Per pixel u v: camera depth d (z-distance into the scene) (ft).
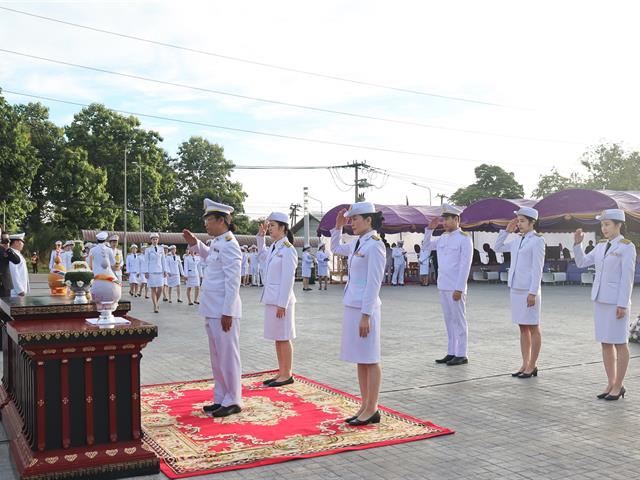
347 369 27.17
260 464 15.06
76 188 140.15
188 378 25.49
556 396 21.97
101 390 14.80
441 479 14.11
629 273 21.09
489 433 17.62
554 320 44.70
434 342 34.94
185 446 16.51
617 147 151.94
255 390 23.09
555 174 163.53
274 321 23.99
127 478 14.42
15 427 16.25
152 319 47.91
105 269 16.15
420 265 92.58
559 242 102.06
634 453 15.87
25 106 150.92
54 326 15.29
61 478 13.91
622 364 21.48
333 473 14.53
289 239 24.84
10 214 124.47
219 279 20.06
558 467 14.87
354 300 18.61
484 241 102.78
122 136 155.94
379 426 18.24
